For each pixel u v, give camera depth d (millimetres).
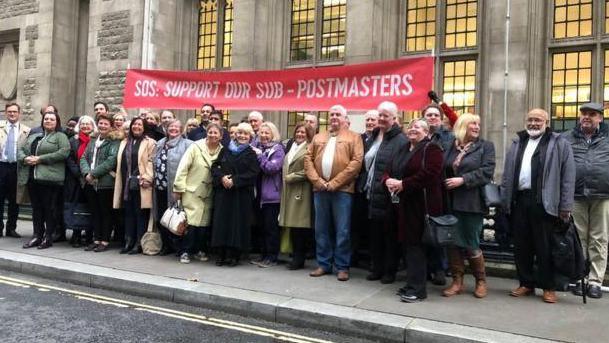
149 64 11969
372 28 9844
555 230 5051
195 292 5312
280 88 7539
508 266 6195
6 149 8219
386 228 5684
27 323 4562
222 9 12148
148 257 7004
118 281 5805
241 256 7145
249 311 5000
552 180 5023
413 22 10109
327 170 5910
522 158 5293
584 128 5480
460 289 5395
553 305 5031
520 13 8828
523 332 4203
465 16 9641
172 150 6852
